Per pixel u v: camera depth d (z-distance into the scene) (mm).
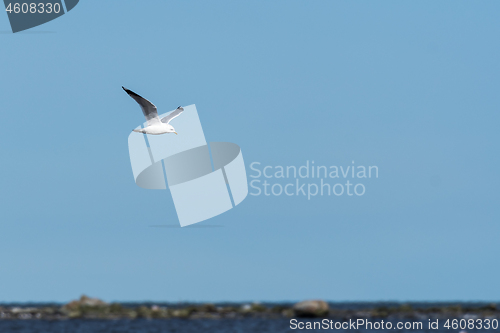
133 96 116500
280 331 195750
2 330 193375
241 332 192625
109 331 193500
